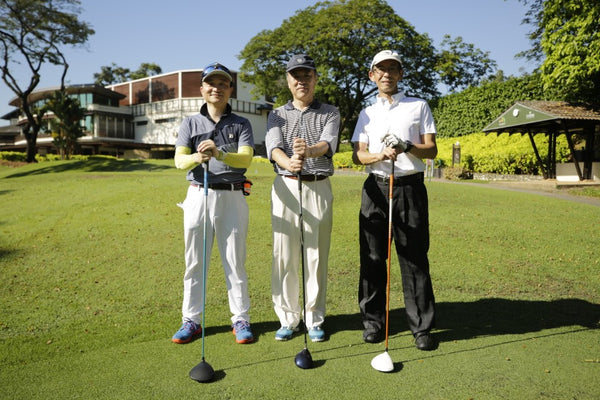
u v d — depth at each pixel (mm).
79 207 8391
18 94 26609
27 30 25031
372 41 27047
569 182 12781
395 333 3379
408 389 2469
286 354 2979
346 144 35656
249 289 4512
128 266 5219
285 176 3293
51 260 5484
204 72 3240
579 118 12484
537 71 18469
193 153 3344
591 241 6031
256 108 40156
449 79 28766
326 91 27781
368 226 3322
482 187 11008
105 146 40000
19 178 16031
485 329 3412
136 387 2516
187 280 3299
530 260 5336
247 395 2420
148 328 3523
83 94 39375
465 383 2527
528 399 2354
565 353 2922
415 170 3193
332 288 4531
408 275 3221
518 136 18031
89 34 26422
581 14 11781
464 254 5562
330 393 2434
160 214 7586
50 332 3463
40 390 2498
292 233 3301
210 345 3148
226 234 3295
